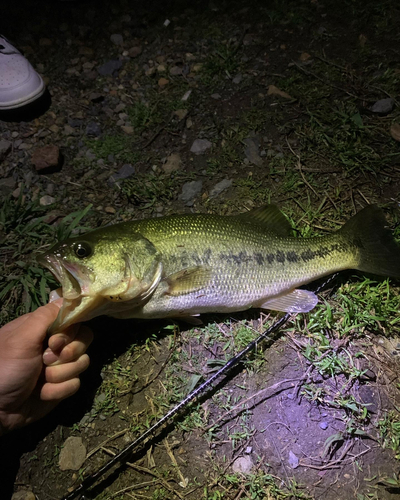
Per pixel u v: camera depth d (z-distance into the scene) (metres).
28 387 0.34
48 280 0.45
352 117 0.53
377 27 0.61
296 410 0.38
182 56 0.62
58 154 0.52
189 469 0.36
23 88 0.54
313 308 0.41
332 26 0.62
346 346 0.40
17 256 0.47
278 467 0.36
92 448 0.38
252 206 0.49
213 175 0.52
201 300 0.39
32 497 0.36
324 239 0.41
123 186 0.52
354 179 0.50
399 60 0.58
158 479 0.36
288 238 0.41
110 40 0.64
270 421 0.38
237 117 0.56
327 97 0.56
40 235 0.48
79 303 0.35
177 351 0.41
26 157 0.54
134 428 0.38
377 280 0.43
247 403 0.38
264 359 0.40
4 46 0.55
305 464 0.36
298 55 0.60
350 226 0.42
